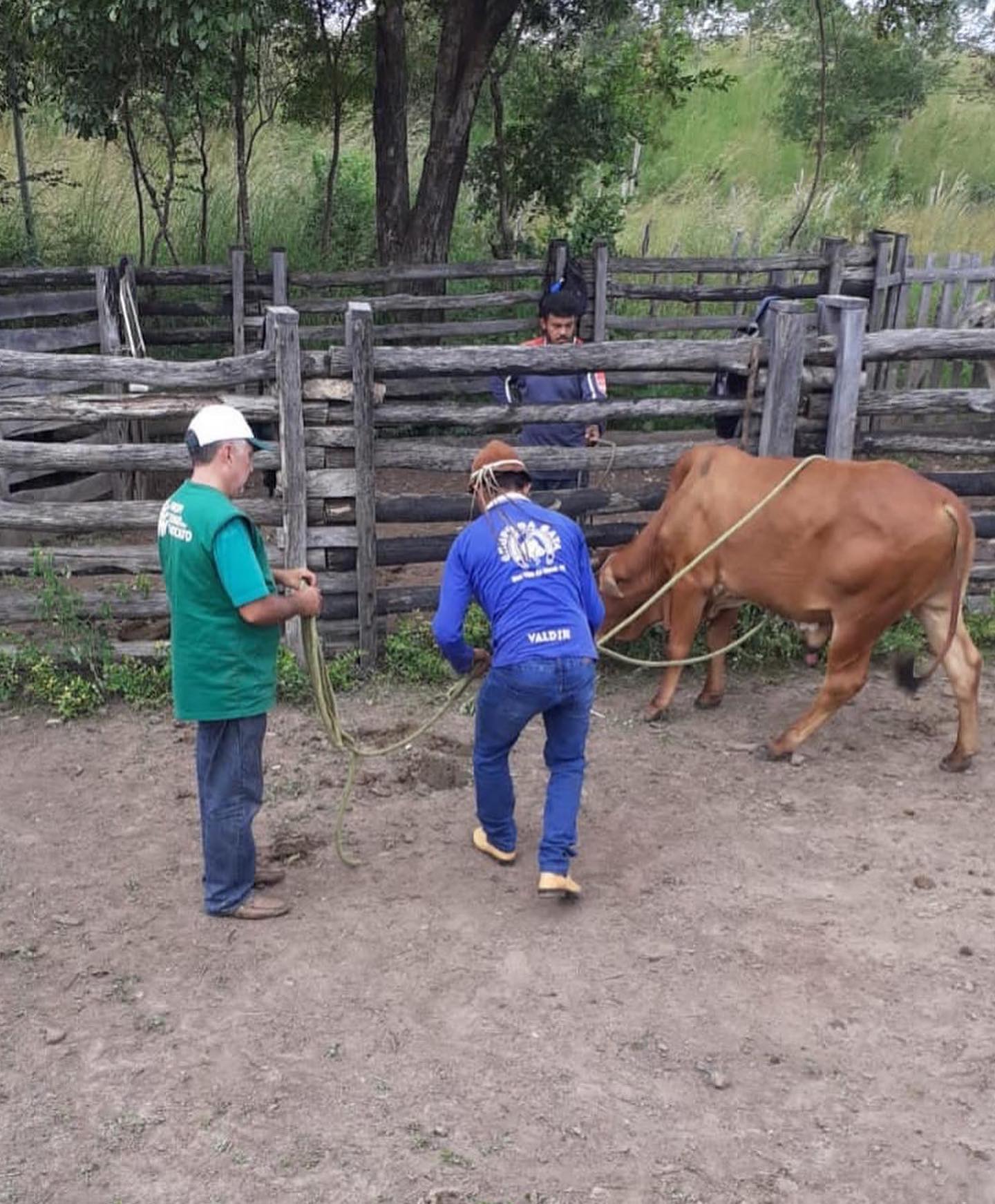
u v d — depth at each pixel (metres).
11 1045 3.83
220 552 3.98
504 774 4.64
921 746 5.90
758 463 5.61
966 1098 3.61
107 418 6.06
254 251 14.07
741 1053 3.80
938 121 21.41
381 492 9.95
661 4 13.77
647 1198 3.24
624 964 4.23
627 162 17.62
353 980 4.15
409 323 11.66
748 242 16.67
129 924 4.47
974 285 11.88
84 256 13.28
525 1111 3.56
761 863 4.87
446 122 11.95
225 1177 3.31
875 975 4.18
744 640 5.92
